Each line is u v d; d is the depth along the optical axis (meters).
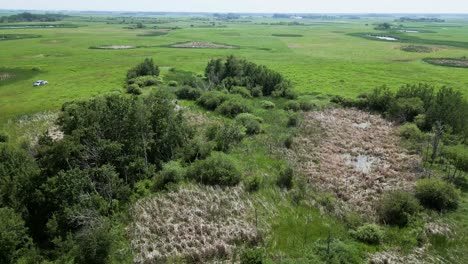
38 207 29.44
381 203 32.16
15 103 65.25
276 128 52.78
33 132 51.38
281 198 33.75
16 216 26.86
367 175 38.28
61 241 26.84
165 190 34.53
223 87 74.12
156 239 28.12
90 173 32.69
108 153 34.91
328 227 29.59
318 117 57.59
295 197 33.91
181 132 42.41
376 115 58.62
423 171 38.59
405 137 48.62
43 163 32.03
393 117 56.38
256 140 48.06
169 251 26.98
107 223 27.91
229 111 58.69
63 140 32.41
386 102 59.84
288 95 69.75
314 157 42.94
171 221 29.92
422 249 27.39
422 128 51.38
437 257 26.64
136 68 83.81
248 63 82.50
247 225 29.45
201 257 26.36
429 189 32.78
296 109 61.97
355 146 46.31
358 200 33.41
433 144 43.00
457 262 26.16
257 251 25.83
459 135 46.56
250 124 51.00
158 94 50.78
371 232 28.20
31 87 77.06
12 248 24.98
